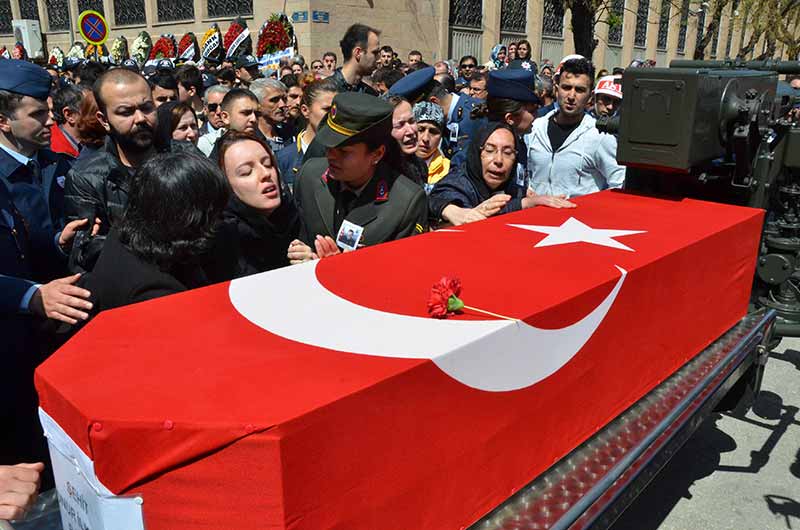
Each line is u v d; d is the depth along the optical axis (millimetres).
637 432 1973
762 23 14984
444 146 5305
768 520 2797
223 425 983
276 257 2510
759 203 2799
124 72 2910
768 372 4191
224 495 1016
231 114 4195
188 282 1794
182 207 1665
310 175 2619
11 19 23641
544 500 1628
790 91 3518
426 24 15000
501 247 2049
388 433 1180
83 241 2541
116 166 2877
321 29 12820
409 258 1915
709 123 2553
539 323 1515
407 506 1268
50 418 1178
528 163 3994
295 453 1015
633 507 2887
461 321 1432
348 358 1229
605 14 19344
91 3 19562
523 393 1532
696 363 2430
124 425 1005
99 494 1051
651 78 2502
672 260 2068
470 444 1398
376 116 2258
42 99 2637
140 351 1259
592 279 1754
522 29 18406
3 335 2174
